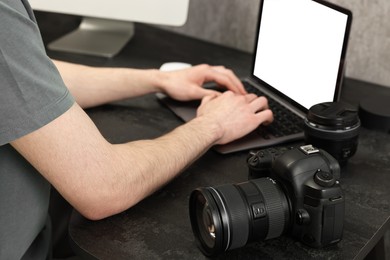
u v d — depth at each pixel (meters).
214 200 0.80
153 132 1.16
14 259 0.92
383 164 1.06
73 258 1.30
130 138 1.14
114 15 1.49
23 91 0.79
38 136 0.81
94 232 0.88
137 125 1.19
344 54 1.02
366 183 1.00
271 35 1.24
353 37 1.42
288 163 0.83
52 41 1.65
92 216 0.88
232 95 1.15
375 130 1.18
